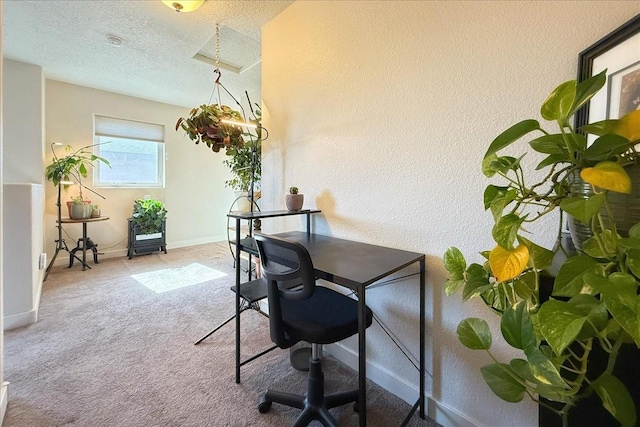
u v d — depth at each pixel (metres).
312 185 1.91
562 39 0.98
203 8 2.05
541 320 0.51
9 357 1.77
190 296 2.81
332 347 1.84
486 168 0.76
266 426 1.30
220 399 1.46
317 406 1.29
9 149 3.08
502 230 0.64
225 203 5.51
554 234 1.00
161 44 2.62
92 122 3.99
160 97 4.32
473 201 1.20
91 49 2.75
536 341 0.58
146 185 4.60
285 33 2.04
